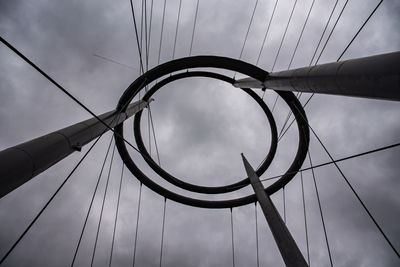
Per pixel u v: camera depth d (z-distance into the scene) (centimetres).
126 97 1717
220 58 1770
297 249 1262
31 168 789
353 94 826
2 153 739
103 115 1516
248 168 2053
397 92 629
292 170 2131
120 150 2073
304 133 1925
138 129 2189
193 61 1791
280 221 1432
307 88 1134
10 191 733
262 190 1738
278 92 1800
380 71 650
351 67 776
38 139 884
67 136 996
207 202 2300
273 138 2252
